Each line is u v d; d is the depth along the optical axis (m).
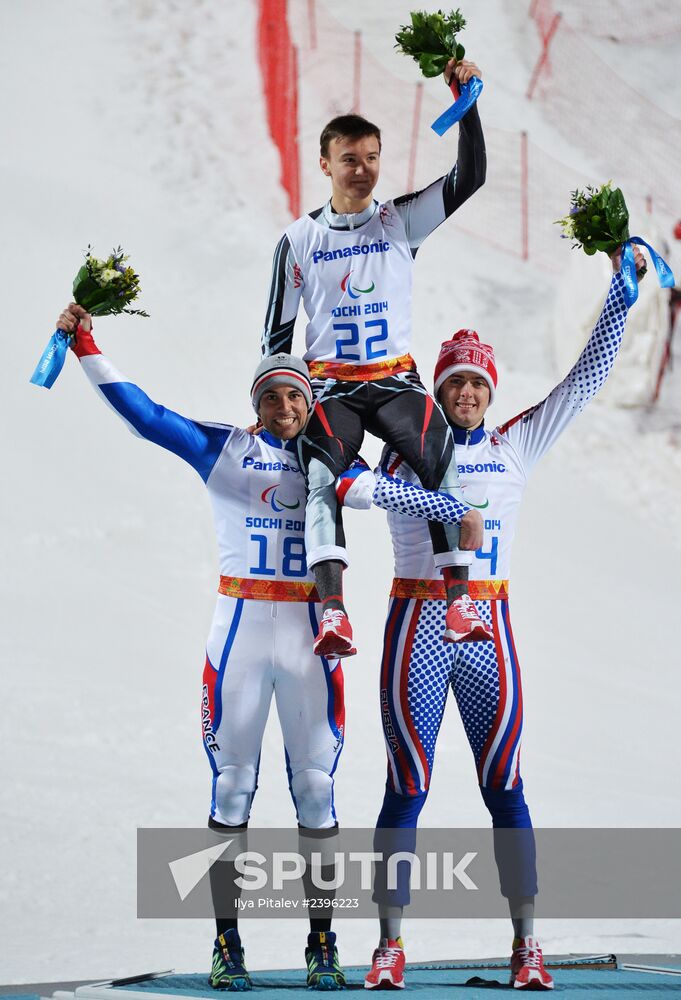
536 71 135.88
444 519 15.95
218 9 135.38
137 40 131.50
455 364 17.80
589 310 96.44
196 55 130.88
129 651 51.19
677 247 115.56
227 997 15.21
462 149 17.14
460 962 20.30
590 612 64.88
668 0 144.88
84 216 103.56
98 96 123.94
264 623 16.80
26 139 115.69
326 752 16.80
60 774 38.47
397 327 17.31
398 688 16.86
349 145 17.12
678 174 128.12
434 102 128.88
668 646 62.12
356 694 50.09
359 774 41.31
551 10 141.25
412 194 17.69
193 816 35.47
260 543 16.95
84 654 50.44
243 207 114.25
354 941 26.77
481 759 17.12
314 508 16.11
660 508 83.44
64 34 130.75
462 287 108.12
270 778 40.59
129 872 30.62
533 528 74.88
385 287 17.30
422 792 16.73
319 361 17.33
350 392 16.97
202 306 94.62
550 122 131.12
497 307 106.19
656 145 130.50
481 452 17.89
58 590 56.41
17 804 35.47
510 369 98.19
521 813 16.94
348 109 127.38
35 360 79.44
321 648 15.40
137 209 108.88
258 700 16.77
